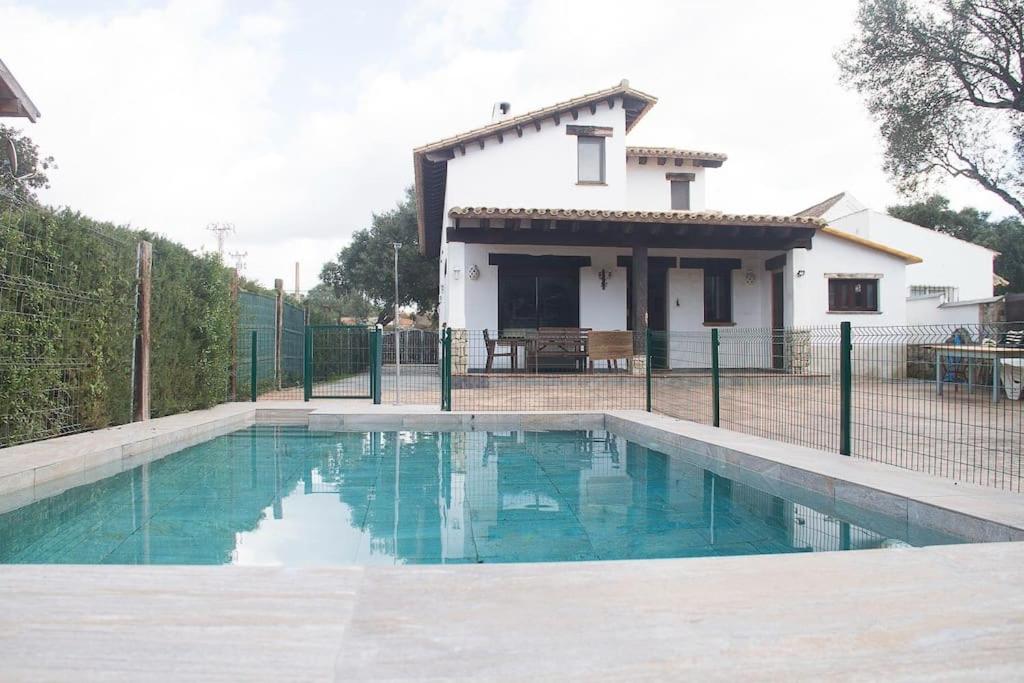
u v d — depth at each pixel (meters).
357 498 4.07
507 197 13.41
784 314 12.88
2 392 4.66
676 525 3.41
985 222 27.44
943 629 1.76
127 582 2.02
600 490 4.30
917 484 3.53
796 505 3.86
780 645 1.65
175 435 5.93
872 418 6.78
